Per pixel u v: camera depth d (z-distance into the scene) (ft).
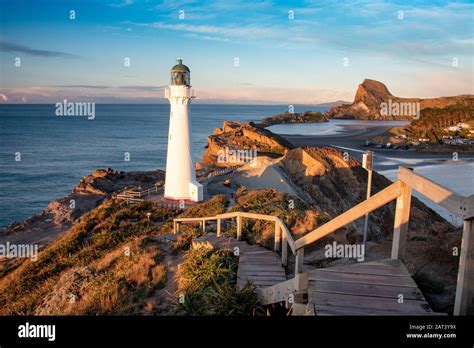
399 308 17.03
